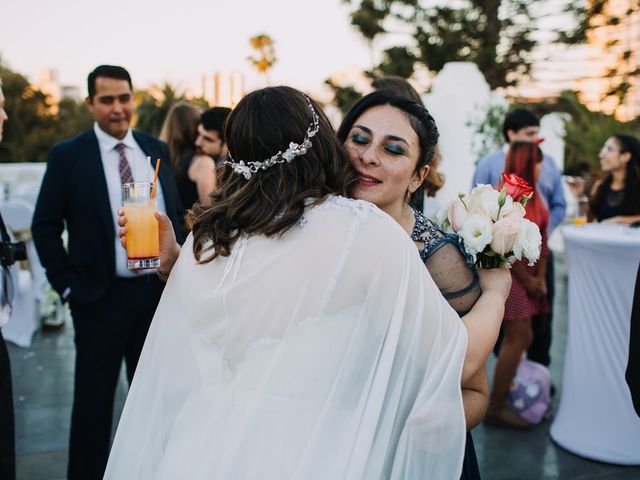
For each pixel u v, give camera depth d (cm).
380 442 112
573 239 293
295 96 123
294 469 107
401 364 113
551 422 333
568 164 945
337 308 111
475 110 611
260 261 115
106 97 262
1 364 204
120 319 260
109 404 261
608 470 285
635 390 177
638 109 1659
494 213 139
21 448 310
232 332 116
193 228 127
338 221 114
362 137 135
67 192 260
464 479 142
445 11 1678
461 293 136
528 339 315
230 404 113
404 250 114
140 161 276
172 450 118
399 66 1655
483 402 135
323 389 110
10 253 220
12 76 3152
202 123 358
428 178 239
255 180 119
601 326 287
